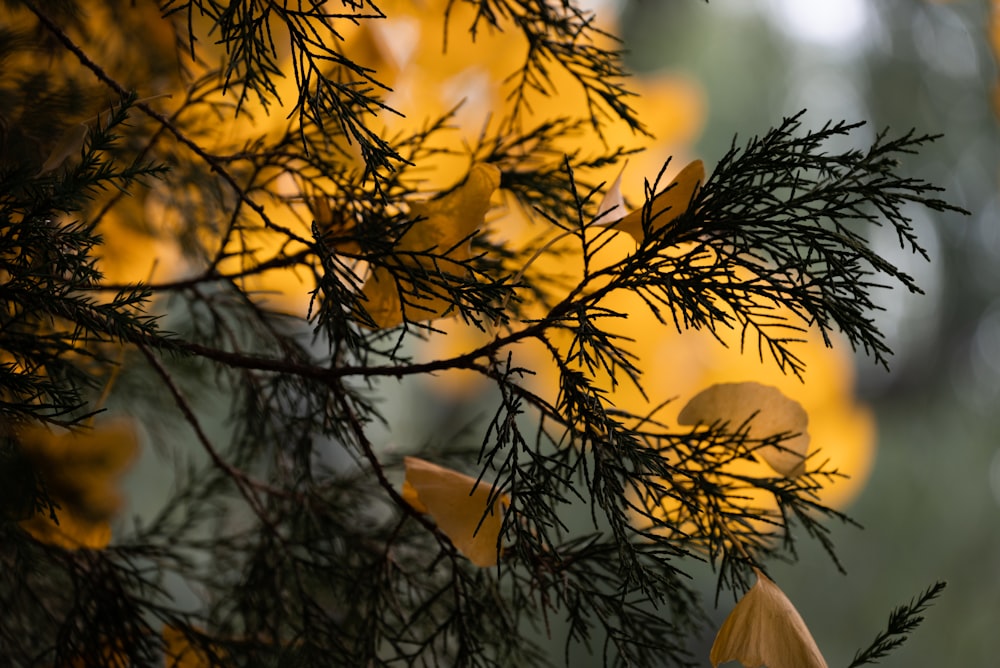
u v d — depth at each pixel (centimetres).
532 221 105
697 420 95
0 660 110
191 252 115
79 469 114
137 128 107
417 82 114
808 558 282
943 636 277
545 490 89
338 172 100
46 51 108
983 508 284
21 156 104
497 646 103
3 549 108
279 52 107
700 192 89
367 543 109
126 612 106
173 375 128
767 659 90
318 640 104
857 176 88
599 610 94
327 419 100
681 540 93
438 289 95
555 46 104
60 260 89
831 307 87
